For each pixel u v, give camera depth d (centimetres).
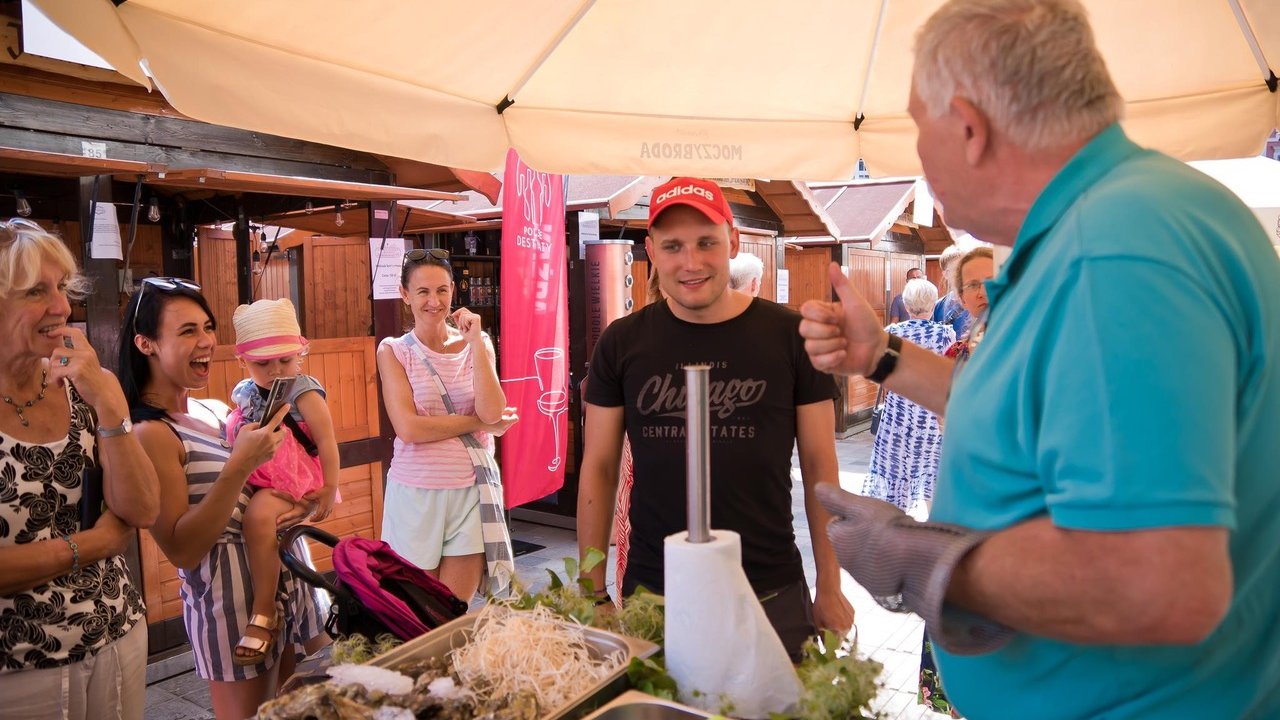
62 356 191
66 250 197
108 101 420
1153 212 92
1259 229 100
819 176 272
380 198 480
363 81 208
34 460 192
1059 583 89
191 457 235
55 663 192
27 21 373
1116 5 230
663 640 158
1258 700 101
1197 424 82
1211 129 245
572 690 135
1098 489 84
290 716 118
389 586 195
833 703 125
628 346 236
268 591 242
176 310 233
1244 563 97
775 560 221
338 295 673
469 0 201
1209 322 86
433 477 363
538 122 246
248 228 564
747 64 251
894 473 450
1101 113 104
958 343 381
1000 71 104
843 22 240
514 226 540
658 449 226
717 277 220
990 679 114
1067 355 91
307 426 281
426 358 372
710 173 264
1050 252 100
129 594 213
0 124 380
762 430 221
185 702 387
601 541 241
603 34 231
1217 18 228
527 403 560
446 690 131
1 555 182
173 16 171
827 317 155
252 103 184
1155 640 84
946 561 98
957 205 118
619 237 775
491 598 168
